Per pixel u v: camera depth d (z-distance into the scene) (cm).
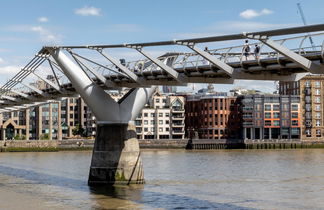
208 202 4912
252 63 4175
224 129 18538
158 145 16912
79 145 16375
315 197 5284
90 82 5791
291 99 18612
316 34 3634
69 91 7406
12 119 19400
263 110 18425
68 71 5712
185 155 13112
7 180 6700
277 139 17700
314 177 7238
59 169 8481
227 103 18625
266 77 4450
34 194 5409
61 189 5744
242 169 8538
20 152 15238
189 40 4141
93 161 6044
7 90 8906
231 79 5056
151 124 18750
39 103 10150
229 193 5503
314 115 18638
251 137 18412
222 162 10325
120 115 5956
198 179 6831
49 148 15875
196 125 19125
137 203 4859
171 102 19088
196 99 19275
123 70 5419
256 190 5775
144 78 5538
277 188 5972
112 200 5012
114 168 5959
